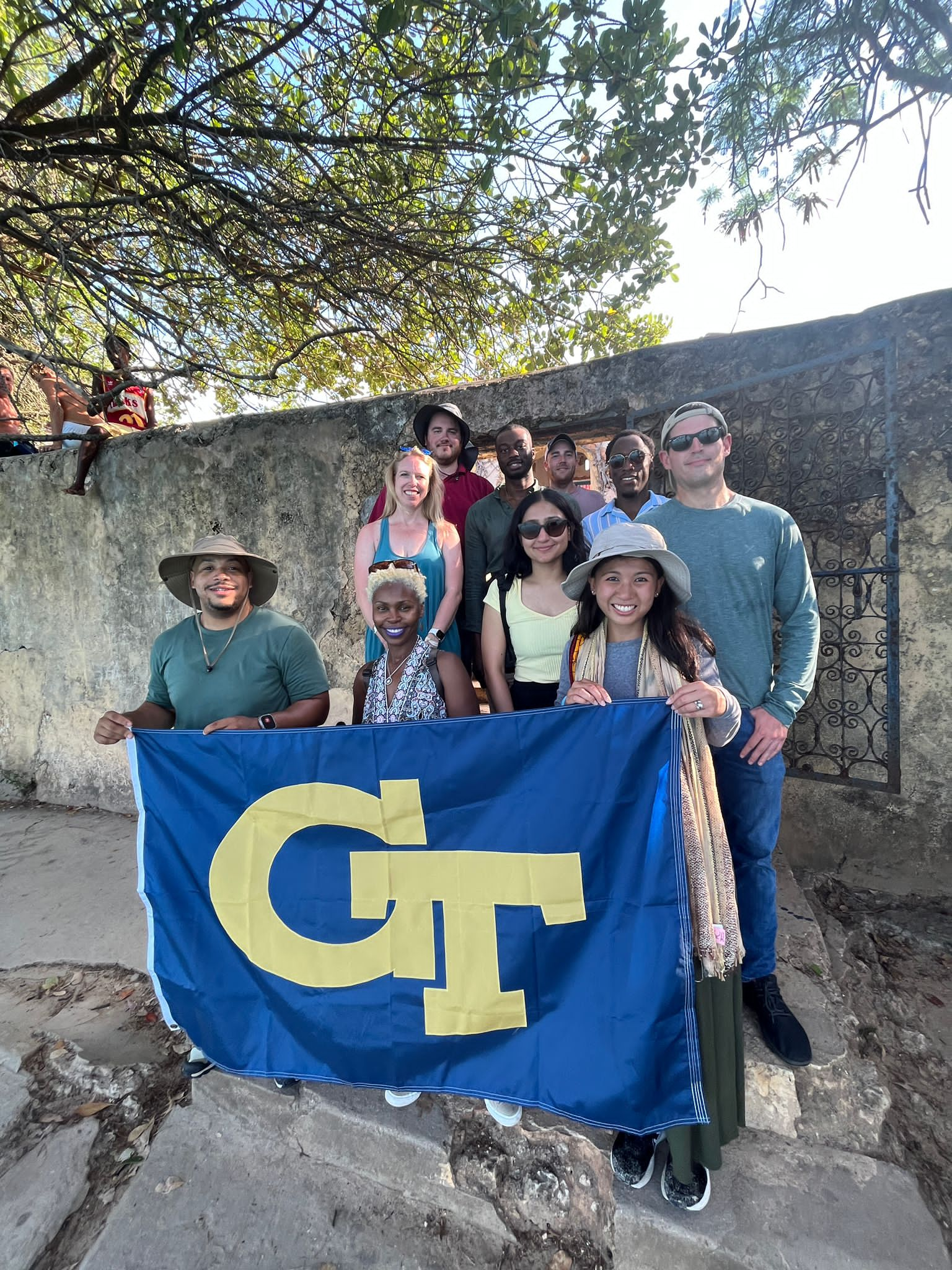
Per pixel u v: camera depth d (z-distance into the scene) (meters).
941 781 2.71
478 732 1.78
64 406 5.34
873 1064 1.90
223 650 2.21
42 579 4.61
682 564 1.68
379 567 2.08
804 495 2.91
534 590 2.26
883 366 2.69
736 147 3.36
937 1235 1.45
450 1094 1.69
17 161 3.93
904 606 2.73
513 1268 1.56
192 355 5.01
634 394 3.22
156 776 2.05
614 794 1.64
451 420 3.18
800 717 3.00
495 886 1.73
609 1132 1.72
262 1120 1.91
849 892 2.83
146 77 3.53
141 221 4.67
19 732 4.71
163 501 4.28
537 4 2.80
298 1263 1.57
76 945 2.87
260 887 1.94
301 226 4.38
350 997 1.82
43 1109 2.05
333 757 1.90
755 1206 1.52
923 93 2.94
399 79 3.50
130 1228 1.66
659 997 1.52
